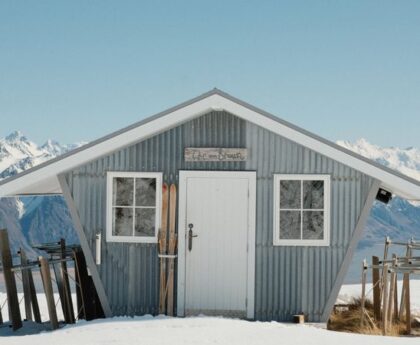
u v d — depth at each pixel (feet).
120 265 43.83
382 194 50.98
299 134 42.60
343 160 42.50
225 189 43.70
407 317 43.93
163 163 43.96
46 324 43.93
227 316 43.34
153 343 33.88
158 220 43.78
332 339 35.47
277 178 43.50
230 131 43.80
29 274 46.03
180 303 43.37
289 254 43.45
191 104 42.47
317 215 43.42
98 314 46.52
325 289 43.29
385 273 42.50
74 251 44.73
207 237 43.65
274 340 34.78
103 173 43.96
